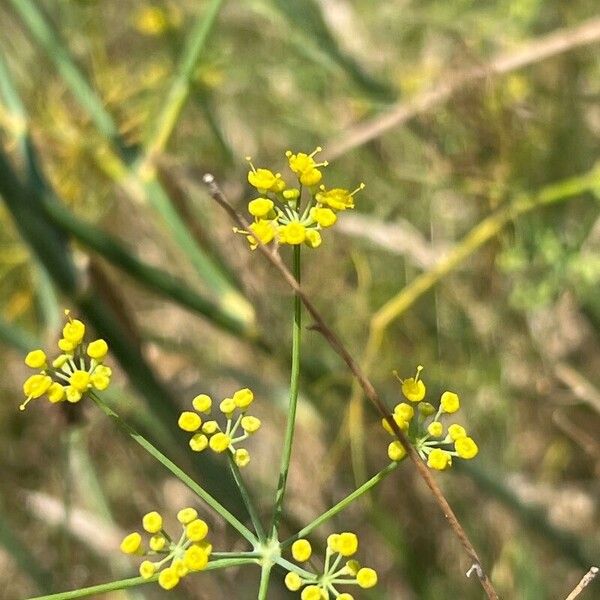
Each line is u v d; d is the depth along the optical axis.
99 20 0.23
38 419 0.23
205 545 0.10
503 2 0.23
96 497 0.22
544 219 0.22
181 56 0.22
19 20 0.23
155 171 0.18
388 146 0.23
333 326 0.23
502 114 0.20
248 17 0.25
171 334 0.24
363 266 0.23
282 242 0.10
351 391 0.22
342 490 0.23
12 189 0.16
